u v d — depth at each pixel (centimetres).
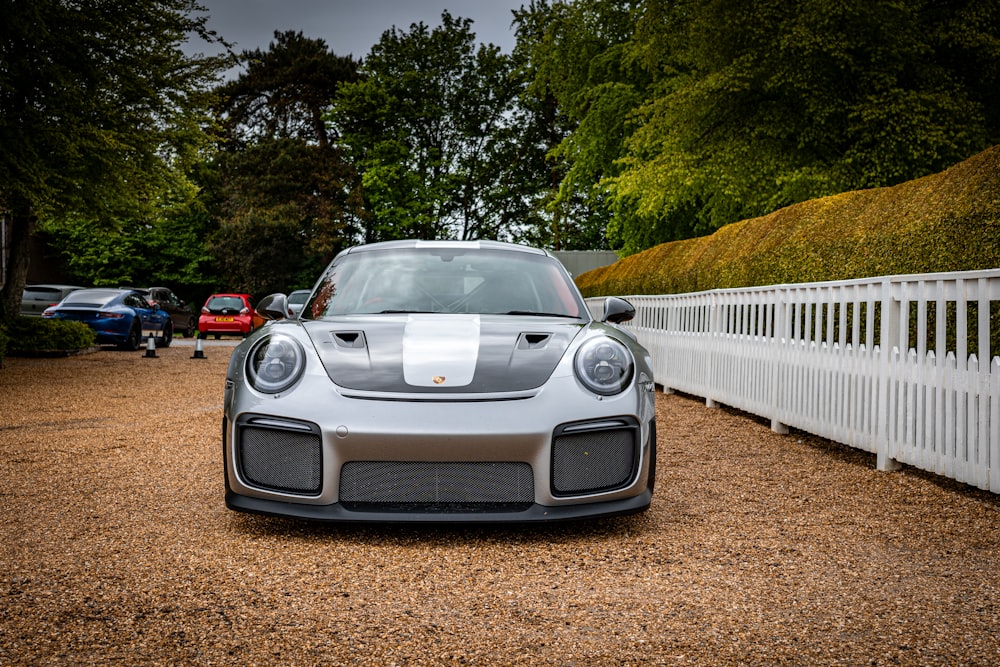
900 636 248
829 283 589
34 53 1272
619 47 2734
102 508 405
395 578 302
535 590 290
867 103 1551
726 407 852
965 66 1689
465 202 4416
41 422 715
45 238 4153
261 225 4091
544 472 339
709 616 265
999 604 276
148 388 1013
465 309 441
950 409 451
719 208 2067
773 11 1608
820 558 329
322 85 4488
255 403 351
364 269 477
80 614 263
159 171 1579
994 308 511
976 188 596
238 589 289
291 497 344
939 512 405
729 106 1794
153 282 4506
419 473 340
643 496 362
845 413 561
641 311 1146
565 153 2981
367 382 348
